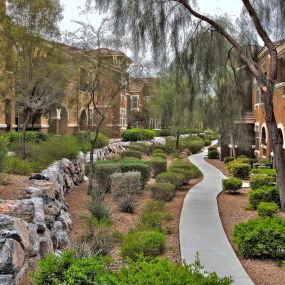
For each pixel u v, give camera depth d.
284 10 11.98
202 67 13.83
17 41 14.65
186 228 9.80
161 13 12.23
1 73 14.59
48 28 15.02
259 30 12.11
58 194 10.14
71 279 3.93
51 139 18.61
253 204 12.34
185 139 45.31
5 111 16.08
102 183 14.78
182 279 3.91
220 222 10.45
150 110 34.81
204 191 15.93
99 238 7.73
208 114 19.73
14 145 15.66
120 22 12.10
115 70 14.73
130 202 11.69
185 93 15.01
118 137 36.78
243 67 14.90
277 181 12.23
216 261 7.34
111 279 3.93
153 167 19.31
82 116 30.08
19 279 4.82
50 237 6.70
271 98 12.29
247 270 7.02
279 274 6.82
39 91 15.30
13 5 14.44
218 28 12.55
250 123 26.95
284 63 19.42
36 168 12.12
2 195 7.55
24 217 6.02
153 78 17.03
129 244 7.29
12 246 4.73
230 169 21.23
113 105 17.62
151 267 4.20
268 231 7.61
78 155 17.42
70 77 15.51
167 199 13.59
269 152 22.48
